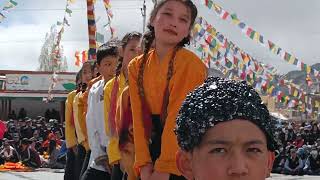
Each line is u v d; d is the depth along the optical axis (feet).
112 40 17.80
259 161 5.24
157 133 11.08
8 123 80.89
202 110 5.30
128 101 12.03
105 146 16.44
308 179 47.85
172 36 10.93
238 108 5.22
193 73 10.79
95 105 16.78
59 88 119.03
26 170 54.08
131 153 11.97
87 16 35.99
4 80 120.78
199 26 36.52
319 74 38.55
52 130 79.20
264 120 5.32
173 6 10.95
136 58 11.69
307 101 43.83
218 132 5.23
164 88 10.89
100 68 17.22
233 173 5.13
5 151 56.85
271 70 42.39
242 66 40.34
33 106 123.24
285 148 57.31
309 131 68.80
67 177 22.81
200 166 5.34
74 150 22.68
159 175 10.43
